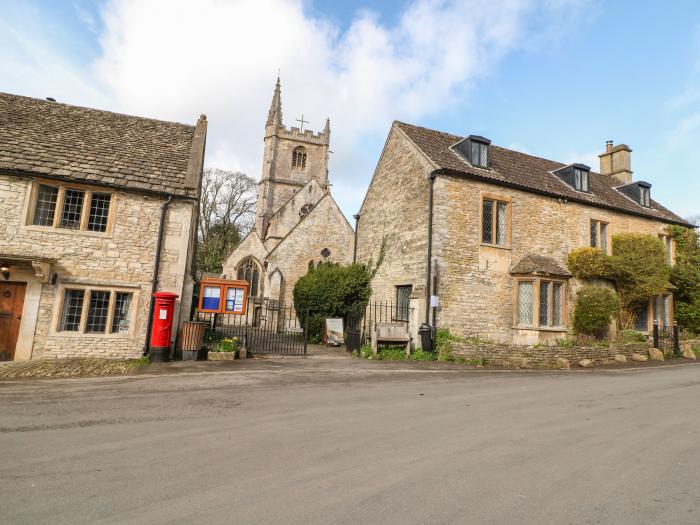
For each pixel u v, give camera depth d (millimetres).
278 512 3066
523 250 15258
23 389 7113
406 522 2959
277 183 40219
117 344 10703
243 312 11891
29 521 2863
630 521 3037
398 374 9602
